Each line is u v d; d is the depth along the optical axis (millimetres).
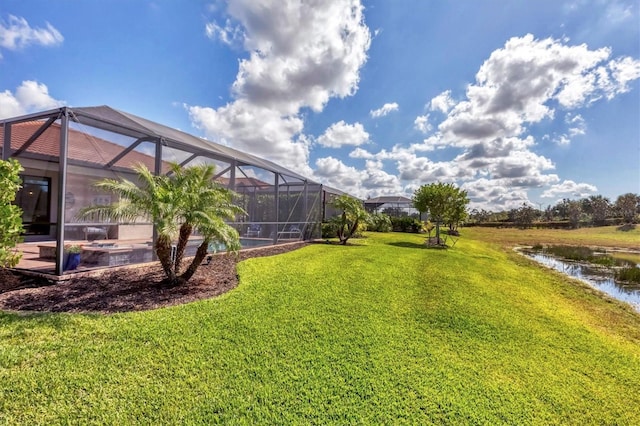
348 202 15789
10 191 5738
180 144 8867
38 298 5102
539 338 4555
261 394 2799
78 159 7004
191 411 2533
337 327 4438
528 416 2715
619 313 6719
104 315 4426
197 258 6402
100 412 2477
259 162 14547
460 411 2711
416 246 15883
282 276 7254
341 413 2596
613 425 2672
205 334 3947
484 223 48562
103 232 8102
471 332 4613
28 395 2625
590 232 37250
